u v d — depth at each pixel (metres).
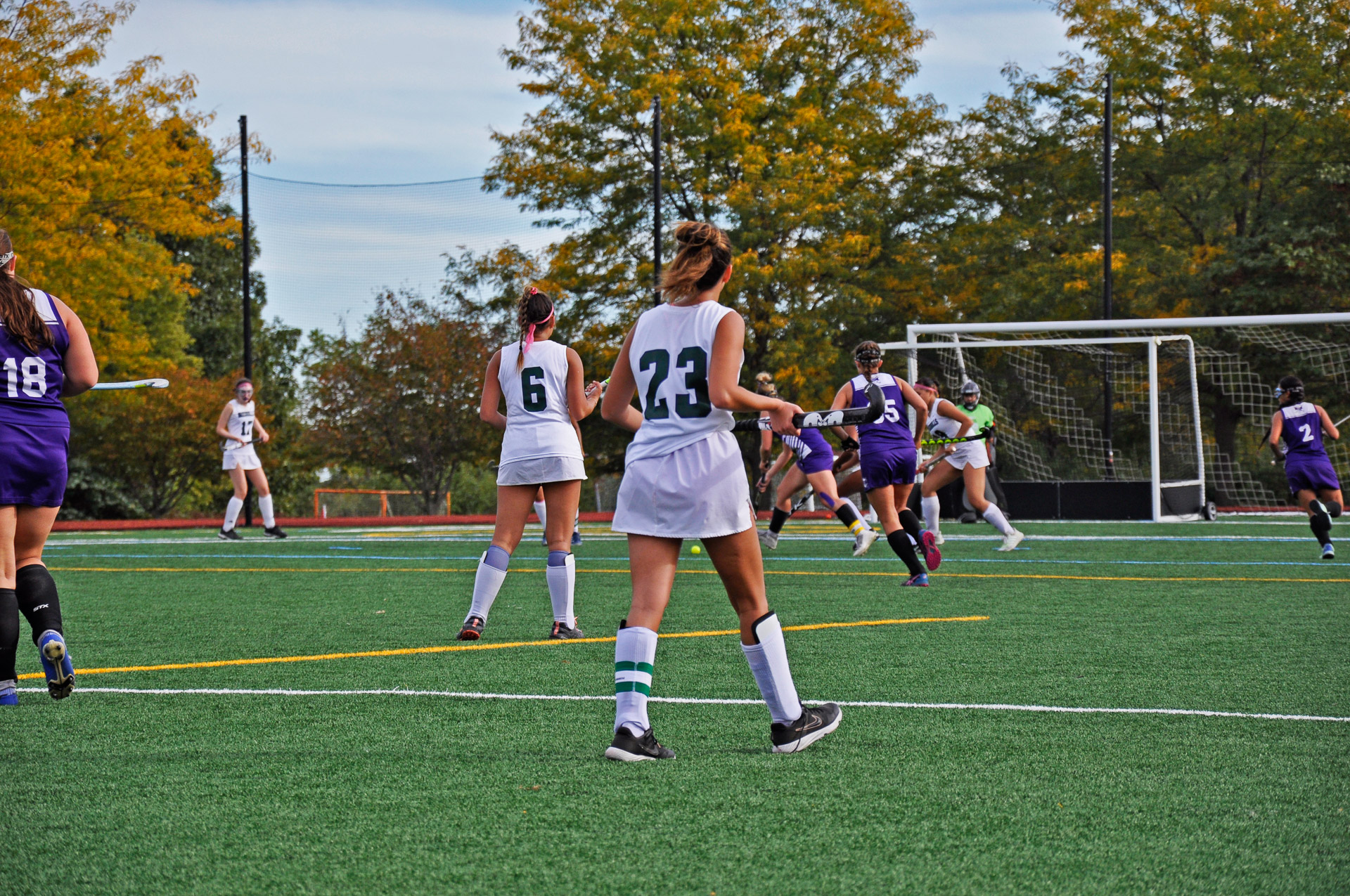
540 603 18.91
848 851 6.43
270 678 11.93
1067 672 12.01
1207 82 63.84
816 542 33.69
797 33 68.31
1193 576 22.44
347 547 33.19
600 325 64.62
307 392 73.25
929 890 5.84
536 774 8.09
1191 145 64.81
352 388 70.31
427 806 7.34
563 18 64.62
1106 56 67.19
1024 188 71.50
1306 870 6.12
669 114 62.41
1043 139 70.06
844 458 26.39
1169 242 64.31
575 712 10.21
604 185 63.88
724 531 8.41
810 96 67.81
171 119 53.19
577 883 5.96
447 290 71.75
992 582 21.59
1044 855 6.35
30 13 50.16
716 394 8.22
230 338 91.75
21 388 10.09
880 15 67.38
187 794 7.64
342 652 13.71
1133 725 9.51
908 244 69.00
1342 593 19.38
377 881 6.00
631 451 8.66
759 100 64.00
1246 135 63.44
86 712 10.23
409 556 29.86
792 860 6.28
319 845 6.59
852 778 7.94
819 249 64.38
